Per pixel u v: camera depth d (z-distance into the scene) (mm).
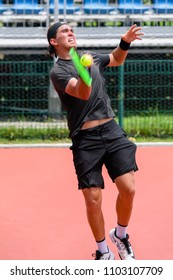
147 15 28953
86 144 10508
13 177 17922
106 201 15133
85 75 9398
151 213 14195
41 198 15539
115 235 10977
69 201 15219
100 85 10648
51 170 18828
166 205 14844
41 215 14117
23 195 15875
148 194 15812
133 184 10516
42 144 23047
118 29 28078
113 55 11023
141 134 24594
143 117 25938
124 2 28953
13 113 26656
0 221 13672
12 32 27750
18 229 13148
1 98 29531
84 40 27547
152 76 29438
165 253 11773
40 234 12844
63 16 28453
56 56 10711
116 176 10531
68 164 19719
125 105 30109
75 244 12273
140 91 29266
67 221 13664
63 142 23656
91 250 11953
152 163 19719
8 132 24375
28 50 27750
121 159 10484
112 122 10688
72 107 10531
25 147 22859
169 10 29141
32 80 29484
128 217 10766
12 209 14602
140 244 12234
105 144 10531
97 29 28000
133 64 29266
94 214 10531
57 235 12773
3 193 16078
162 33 28094
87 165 10469
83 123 10484
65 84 10219
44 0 29047
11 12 28875
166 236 12688
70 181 17328
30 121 26172
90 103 10500
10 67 29141
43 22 29047
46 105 29531
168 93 29469
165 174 18078
